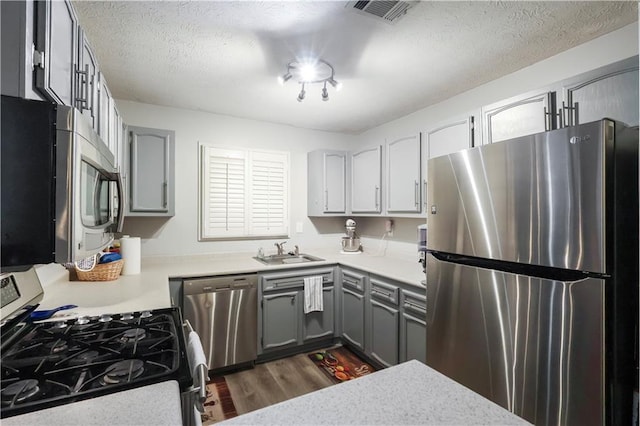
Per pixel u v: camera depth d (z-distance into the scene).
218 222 2.97
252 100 2.64
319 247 3.57
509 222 1.35
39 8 0.82
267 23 1.57
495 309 1.40
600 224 1.07
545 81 1.94
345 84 2.31
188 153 2.87
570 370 1.14
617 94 1.32
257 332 2.58
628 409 1.12
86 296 1.66
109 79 2.22
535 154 1.26
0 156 0.73
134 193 2.41
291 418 0.60
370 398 0.67
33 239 0.75
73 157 0.78
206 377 0.88
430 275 1.76
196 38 1.70
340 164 3.35
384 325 2.39
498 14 1.50
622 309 1.11
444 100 2.64
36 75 0.81
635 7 1.44
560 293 1.18
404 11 1.47
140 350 1.00
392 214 2.77
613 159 1.09
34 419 0.65
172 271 2.42
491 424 0.59
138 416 0.67
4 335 1.08
